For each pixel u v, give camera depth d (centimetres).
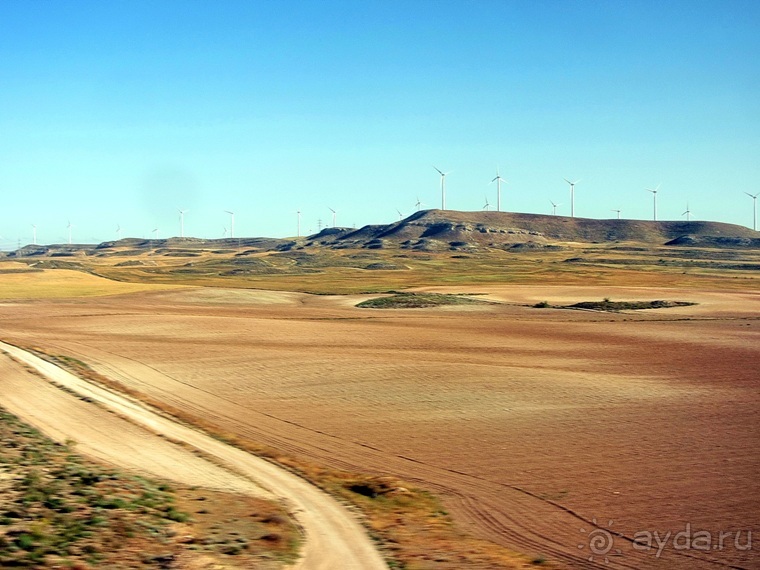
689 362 5894
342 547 2116
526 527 2422
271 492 2641
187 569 1847
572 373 5331
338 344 6838
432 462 3186
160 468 2858
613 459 3234
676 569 2097
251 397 4544
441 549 2153
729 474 3011
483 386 4838
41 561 1812
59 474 2584
